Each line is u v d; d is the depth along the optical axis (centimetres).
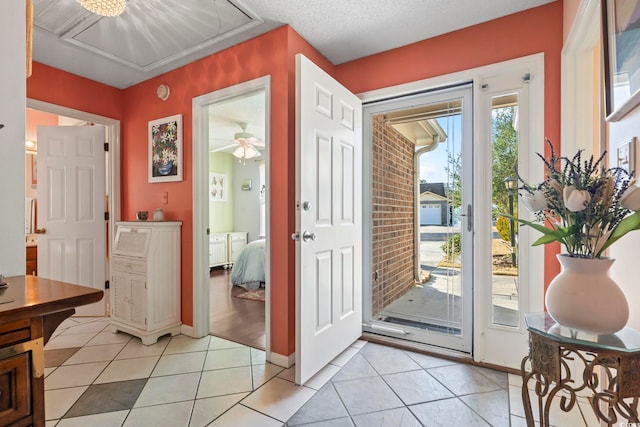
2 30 105
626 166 111
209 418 155
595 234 102
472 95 219
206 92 253
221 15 200
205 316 264
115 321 264
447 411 159
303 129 184
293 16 201
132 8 193
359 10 195
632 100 99
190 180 266
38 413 77
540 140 191
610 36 116
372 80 248
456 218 228
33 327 76
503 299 205
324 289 204
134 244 257
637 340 98
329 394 175
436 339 232
